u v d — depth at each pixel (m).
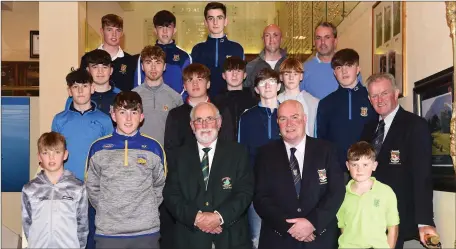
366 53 5.06
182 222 3.06
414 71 3.83
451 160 3.11
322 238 3.06
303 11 7.51
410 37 3.90
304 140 3.28
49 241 3.01
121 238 3.04
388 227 2.99
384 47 4.49
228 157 3.23
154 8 8.92
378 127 3.36
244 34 9.06
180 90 4.49
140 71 4.37
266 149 3.32
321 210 3.03
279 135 3.61
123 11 8.89
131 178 3.11
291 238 3.08
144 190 3.13
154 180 3.23
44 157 3.04
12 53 8.54
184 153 3.28
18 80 8.54
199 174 3.20
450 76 3.12
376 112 3.55
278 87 3.75
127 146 3.21
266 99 3.68
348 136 3.62
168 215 3.64
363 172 3.00
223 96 3.95
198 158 3.25
